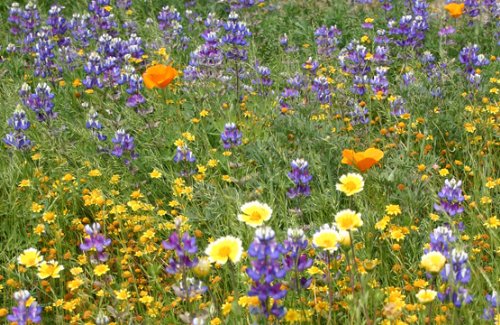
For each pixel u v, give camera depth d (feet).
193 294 5.68
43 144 7.64
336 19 11.11
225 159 7.42
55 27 10.22
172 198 7.10
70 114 8.40
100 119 8.05
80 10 11.82
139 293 6.41
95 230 6.21
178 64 9.55
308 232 6.68
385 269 6.43
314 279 6.10
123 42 9.22
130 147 7.38
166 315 6.15
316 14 11.28
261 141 7.53
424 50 9.93
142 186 7.27
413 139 7.75
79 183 7.23
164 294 6.22
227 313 5.84
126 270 6.56
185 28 11.06
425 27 9.33
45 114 7.79
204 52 8.34
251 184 7.14
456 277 5.52
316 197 6.93
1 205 7.03
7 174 7.33
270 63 9.97
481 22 10.43
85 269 6.44
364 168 6.04
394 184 6.94
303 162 6.72
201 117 8.08
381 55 8.71
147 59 9.68
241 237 6.56
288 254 5.75
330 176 7.07
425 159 7.28
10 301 6.42
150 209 6.86
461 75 8.44
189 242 5.62
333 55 9.49
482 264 6.40
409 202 6.77
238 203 6.82
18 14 10.64
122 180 7.28
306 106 7.97
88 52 10.21
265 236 5.34
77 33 10.23
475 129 7.73
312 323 5.99
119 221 6.64
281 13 11.54
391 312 5.45
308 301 6.10
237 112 8.20
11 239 6.81
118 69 8.42
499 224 6.47
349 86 8.55
